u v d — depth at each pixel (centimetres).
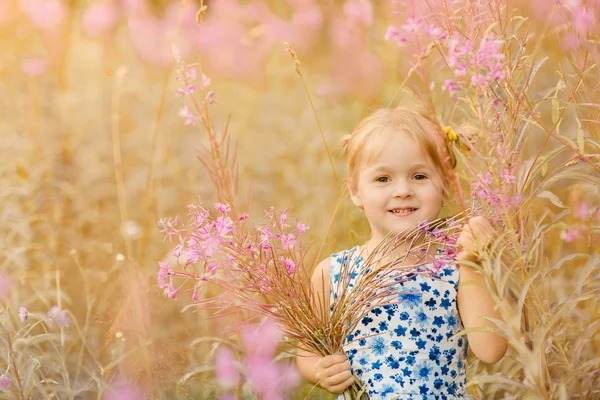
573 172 258
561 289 339
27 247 405
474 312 275
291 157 581
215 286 366
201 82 293
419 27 234
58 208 460
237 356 322
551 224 262
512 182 245
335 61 655
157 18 737
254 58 714
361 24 563
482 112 254
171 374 345
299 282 270
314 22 752
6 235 454
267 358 300
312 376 293
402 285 281
